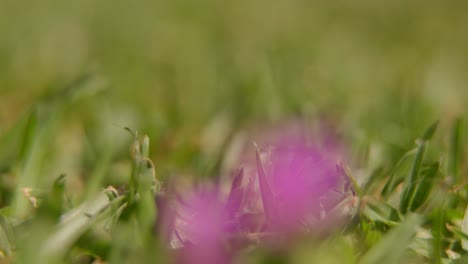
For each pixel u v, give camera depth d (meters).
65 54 0.72
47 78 0.58
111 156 0.36
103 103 0.42
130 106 0.47
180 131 0.42
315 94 0.48
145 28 0.91
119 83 0.55
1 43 0.74
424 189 0.32
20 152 0.35
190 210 0.31
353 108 0.45
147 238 0.29
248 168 0.33
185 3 1.17
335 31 0.95
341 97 0.50
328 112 0.43
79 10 1.03
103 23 0.94
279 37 0.85
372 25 1.04
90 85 0.40
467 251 0.31
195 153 0.38
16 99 0.52
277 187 0.31
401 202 0.32
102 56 0.71
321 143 0.37
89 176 0.36
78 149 0.38
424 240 0.30
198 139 0.40
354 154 0.36
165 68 0.64
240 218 0.30
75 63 0.67
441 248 0.31
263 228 0.31
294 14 1.16
